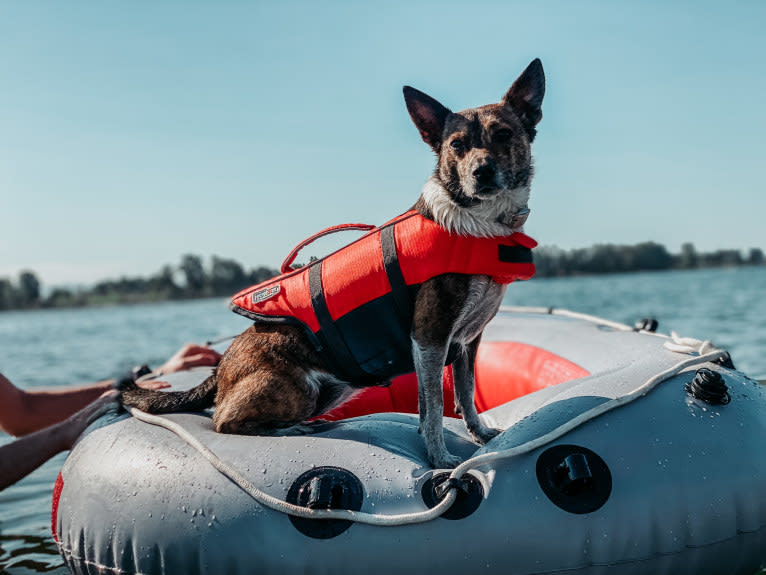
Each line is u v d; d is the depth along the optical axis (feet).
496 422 10.55
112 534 8.35
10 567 10.62
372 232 9.98
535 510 7.61
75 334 68.90
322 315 9.65
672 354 10.62
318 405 10.25
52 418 12.95
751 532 8.01
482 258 9.12
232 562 7.61
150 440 9.14
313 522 7.63
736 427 8.38
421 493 7.93
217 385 10.46
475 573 7.45
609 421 8.33
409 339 9.77
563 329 14.33
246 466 8.18
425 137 10.48
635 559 7.63
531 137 10.43
